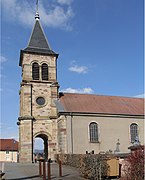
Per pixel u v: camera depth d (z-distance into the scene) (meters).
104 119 38.91
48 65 42.34
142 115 41.03
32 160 37.31
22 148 37.41
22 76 42.22
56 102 40.03
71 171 23.38
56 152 38.31
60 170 20.41
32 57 41.84
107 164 18.36
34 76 41.34
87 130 37.44
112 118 39.41
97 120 38.47
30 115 39.03
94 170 17.98
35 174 21.64
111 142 38.25
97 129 38.16
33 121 39.00
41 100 40.34
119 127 39.31
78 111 37.81
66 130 36.47
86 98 43.44
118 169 18.56
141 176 10.52
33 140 38.25
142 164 10.55
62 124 36.59
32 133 38.38
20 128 38.34
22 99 39.84
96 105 41.38
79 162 22.42
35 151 40.16
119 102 44.75
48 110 40.16
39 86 40.84
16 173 22.52
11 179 18.91
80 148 36.41
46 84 41.22
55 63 42.78
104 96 45.78
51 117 39.50
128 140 39.25
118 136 38.84
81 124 37.41
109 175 18.27
